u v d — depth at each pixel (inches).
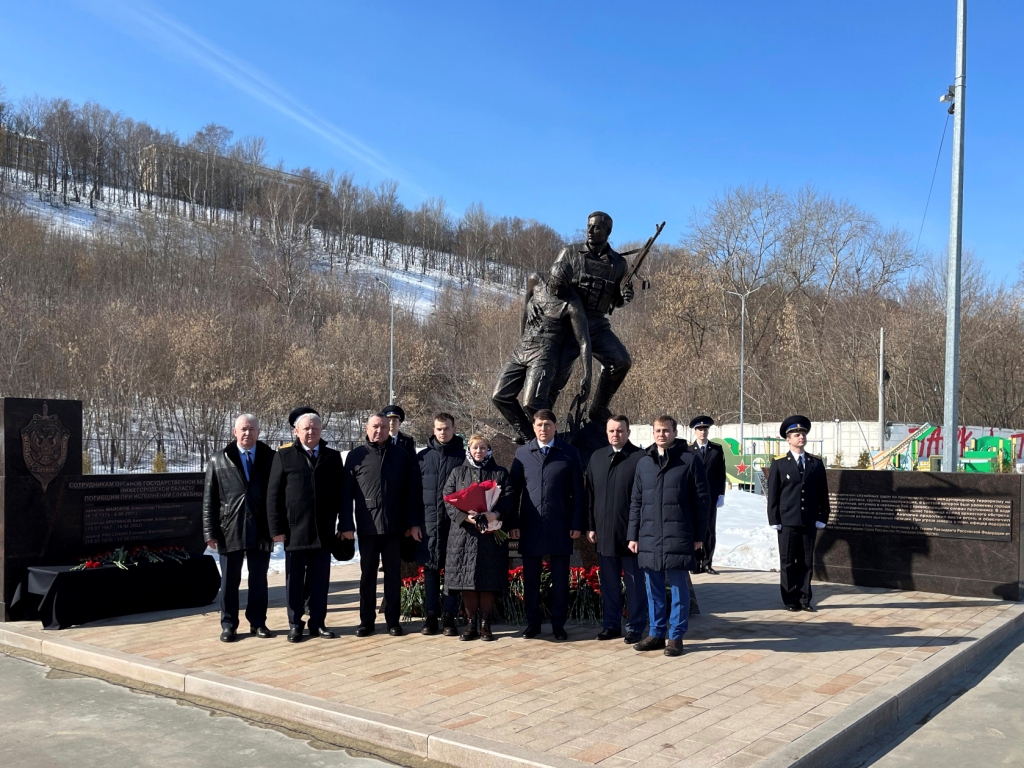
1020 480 363.9
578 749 175.2
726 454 1200.2
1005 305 1665.8
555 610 286.2
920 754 191.0
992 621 315.6
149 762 180.7
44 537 332.5
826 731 186.5
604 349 356.2
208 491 292.5
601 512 284.7
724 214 2075.5
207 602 358.9
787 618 322.3
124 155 4001.0
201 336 1470.2
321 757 184.1
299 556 285.7
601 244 351.3
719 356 1780.3
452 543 281.1
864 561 402.9
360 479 291.4
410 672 239.5
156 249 2422.5
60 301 1708.9
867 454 1166.3
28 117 3782.0
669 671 240.8
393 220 4372.5
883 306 1768.0
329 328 1979.6
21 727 204.4
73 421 344.2
